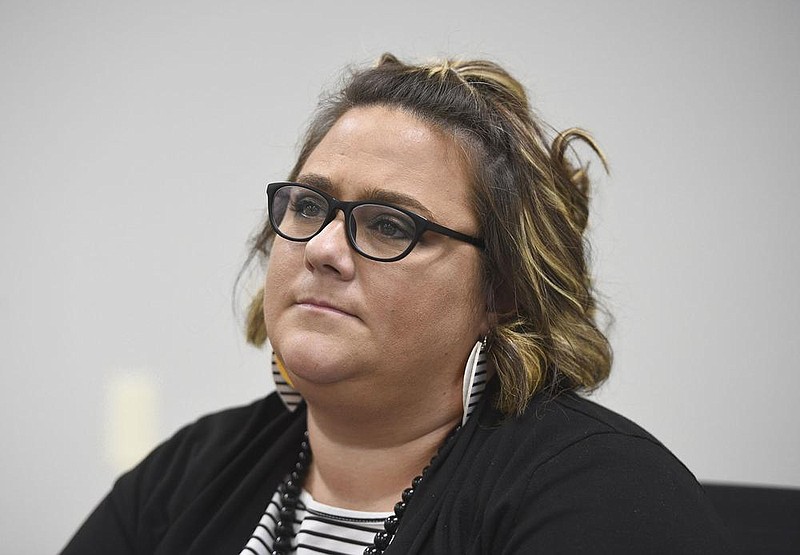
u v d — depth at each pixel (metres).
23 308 8.27
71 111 8.19
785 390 6.98
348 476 4.15
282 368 4.54
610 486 3.55
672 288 7.12
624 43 7.20
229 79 8.05
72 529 8.27
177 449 4.95
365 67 4.55
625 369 7.18
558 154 4.39
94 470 8.27
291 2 7.93
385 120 4.01
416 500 3.91
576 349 4.22
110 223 8.20
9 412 8.25
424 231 3.83
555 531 3.46
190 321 8.17
